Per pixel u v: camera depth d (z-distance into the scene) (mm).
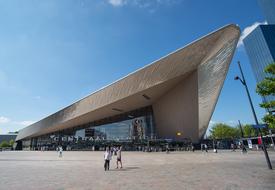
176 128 42719
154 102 47688
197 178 9484
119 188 7801
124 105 49000
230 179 8883
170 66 35562
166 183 8539
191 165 14867
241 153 28031
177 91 39469
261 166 12922
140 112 51938
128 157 25078
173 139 42188
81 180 9797
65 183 9102
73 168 15195
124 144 51875
